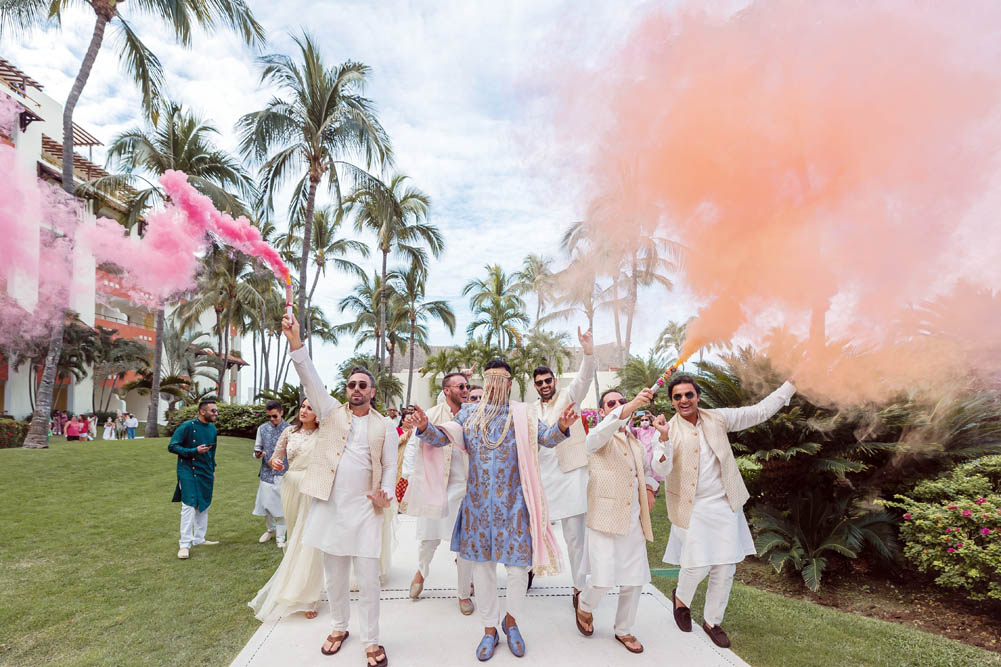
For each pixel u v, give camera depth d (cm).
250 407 1805
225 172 1761
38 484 846
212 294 2525
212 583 455
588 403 2753
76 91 1179
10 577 466
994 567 377
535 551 314
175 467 1052
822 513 520
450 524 405
